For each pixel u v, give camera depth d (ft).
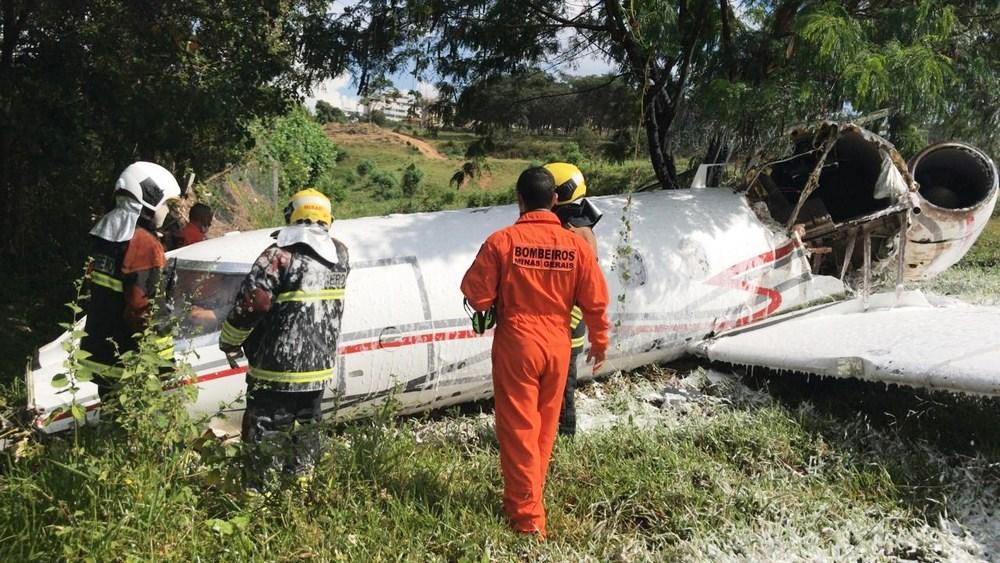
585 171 38.70
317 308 12.21
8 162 29.55
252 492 11.13
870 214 20.99
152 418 11.19
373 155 166.40
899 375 15.01
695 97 25.26
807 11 21.09
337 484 11.64
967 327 17.13
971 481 13.82
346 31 28.99
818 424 16.16
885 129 26.22
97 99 30.07
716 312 19.72
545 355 11.55
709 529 12.07
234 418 14.71
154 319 12.78
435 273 16.20
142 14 29.07
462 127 34.71
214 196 42.47
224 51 31.53
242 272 14.92
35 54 28.96
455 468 13.48
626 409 17.47
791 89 21.71
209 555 9.96
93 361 12.93
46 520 10.12
